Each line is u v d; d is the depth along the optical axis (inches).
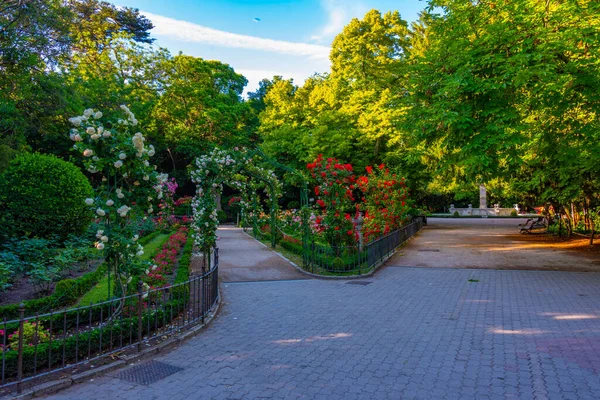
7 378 173.6
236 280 419.8
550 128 451.8
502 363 191.6
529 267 482.6
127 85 1179.3
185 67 1322.6
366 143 1003.3
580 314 277.3
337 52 1109.7
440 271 465.7
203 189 468.4
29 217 463.5
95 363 191.9
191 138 1380.4
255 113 1715.1
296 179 650.8
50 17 548.4
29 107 592.1
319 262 469.7
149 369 189.8
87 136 229.0
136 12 1427.2
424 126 445.4
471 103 427.5
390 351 210.5
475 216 1851.6
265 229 840.3
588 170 534.0
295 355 206.5
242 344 225.1
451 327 252.2
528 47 387.9
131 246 241.9
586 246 658.8
